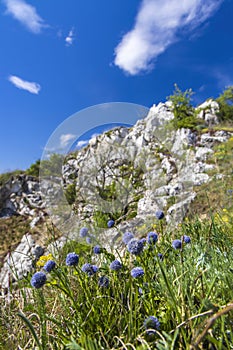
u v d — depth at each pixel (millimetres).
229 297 880
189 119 13219
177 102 14305
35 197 14367
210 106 16375
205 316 739
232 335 695
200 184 4844
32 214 13375
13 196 14672
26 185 15094
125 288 986
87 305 935
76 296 1106
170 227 1951
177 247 1089
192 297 855
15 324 1104
